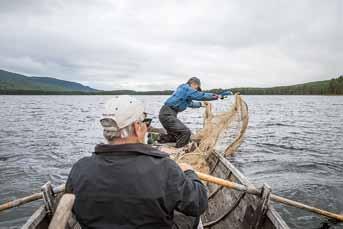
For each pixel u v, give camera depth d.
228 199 5.52
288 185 9.73
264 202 4.04
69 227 3.90
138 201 2.10
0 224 7.41
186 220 3.06
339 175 10.94
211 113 8.84
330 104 82.12
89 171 2.21
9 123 31.64
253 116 41.22
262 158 13.74
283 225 3.43
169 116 8.58
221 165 7.02
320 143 18.17
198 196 2.33
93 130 26.31
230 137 7.90
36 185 10.12
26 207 8.34
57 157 14.48
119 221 2.13
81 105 89.25
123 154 2.22
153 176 2.15
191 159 7.18
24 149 16.47
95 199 2.14
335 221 7.25
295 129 25.92
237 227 4.72
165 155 2.36
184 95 8.46
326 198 8.66
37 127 28.20
